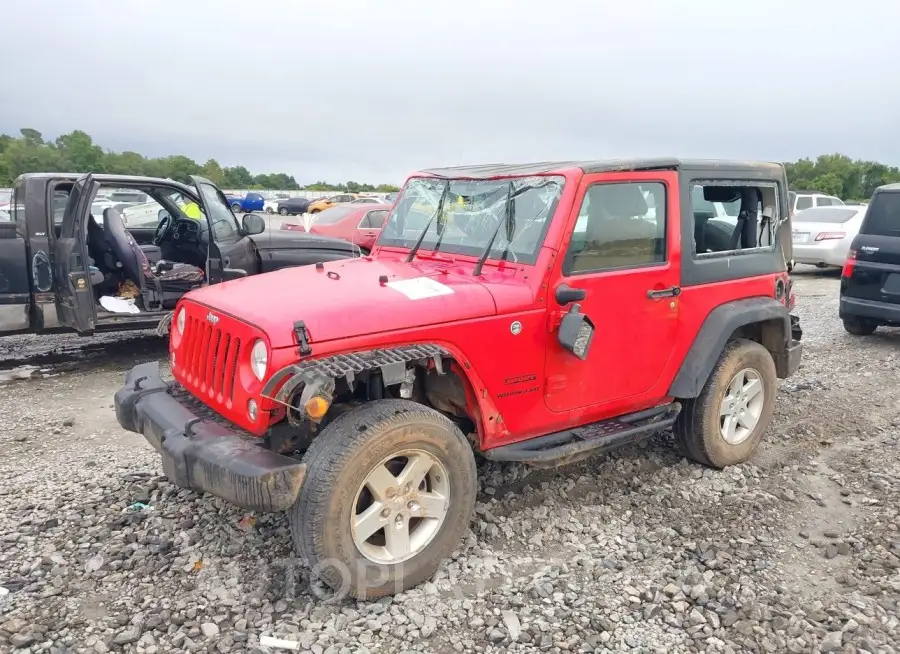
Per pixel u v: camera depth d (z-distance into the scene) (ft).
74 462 15.47
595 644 9.58
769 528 13.00
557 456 12.37
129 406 12.09
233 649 9.25
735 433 15.87
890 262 27.09
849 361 25.29
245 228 26.14
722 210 16.03
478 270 12.42
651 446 16.83
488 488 14.24
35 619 9.70
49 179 22.84
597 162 12.47
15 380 22.80
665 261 13.64
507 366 11.48
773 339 16.48
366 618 9.97
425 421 10.27
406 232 15.06
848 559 11.96
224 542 11.80
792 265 17.19
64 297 23.00
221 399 10.66
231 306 10.80
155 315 24.50
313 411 9.07
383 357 9.89
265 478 8.94
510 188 12.94
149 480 14.19
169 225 28.37
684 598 10.69
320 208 123.75
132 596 10.33
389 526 10.33
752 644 9.62
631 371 13.34
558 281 11.88
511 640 9.64
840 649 9.52
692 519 13.30
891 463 15.98
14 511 12.73
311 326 9.72
